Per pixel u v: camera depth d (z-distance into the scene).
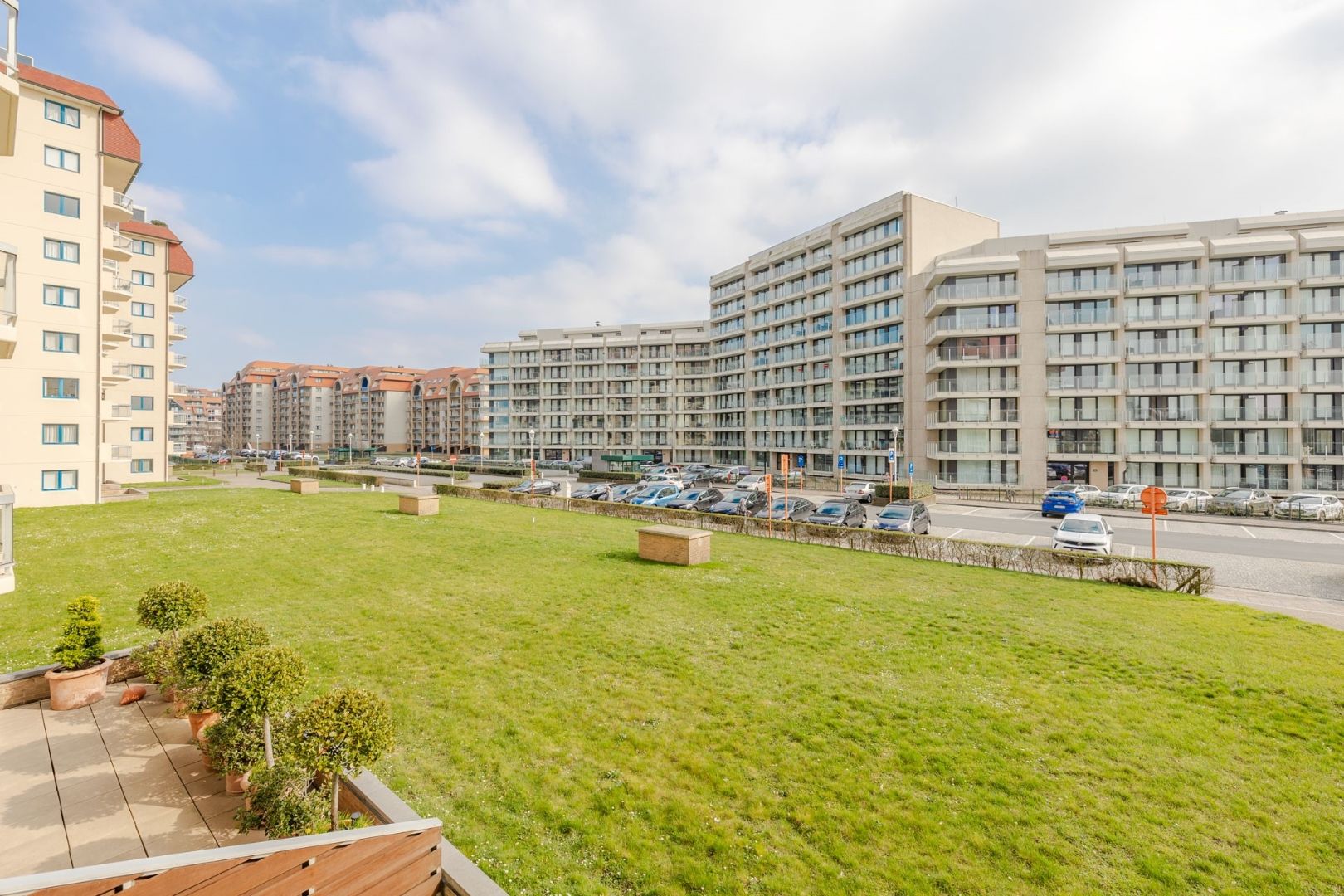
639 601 12.91
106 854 4.80
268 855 3.62
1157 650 10.36
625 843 5.42
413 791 6.04
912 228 48.28
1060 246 44.78
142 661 7.73
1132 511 34.19
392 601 12.68
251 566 15.65
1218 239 41.25
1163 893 4.93
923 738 7.34
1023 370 43.34
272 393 144.38
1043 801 6.12
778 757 6.87
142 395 45.94
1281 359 40.31
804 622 11.73
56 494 28.73
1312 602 14.60
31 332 28.30
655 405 84.06
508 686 8.61
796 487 49.34
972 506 37.19
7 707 7.38
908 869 5.15
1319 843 5.54
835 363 55.72
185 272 49.41
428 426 117.44
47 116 29.11
